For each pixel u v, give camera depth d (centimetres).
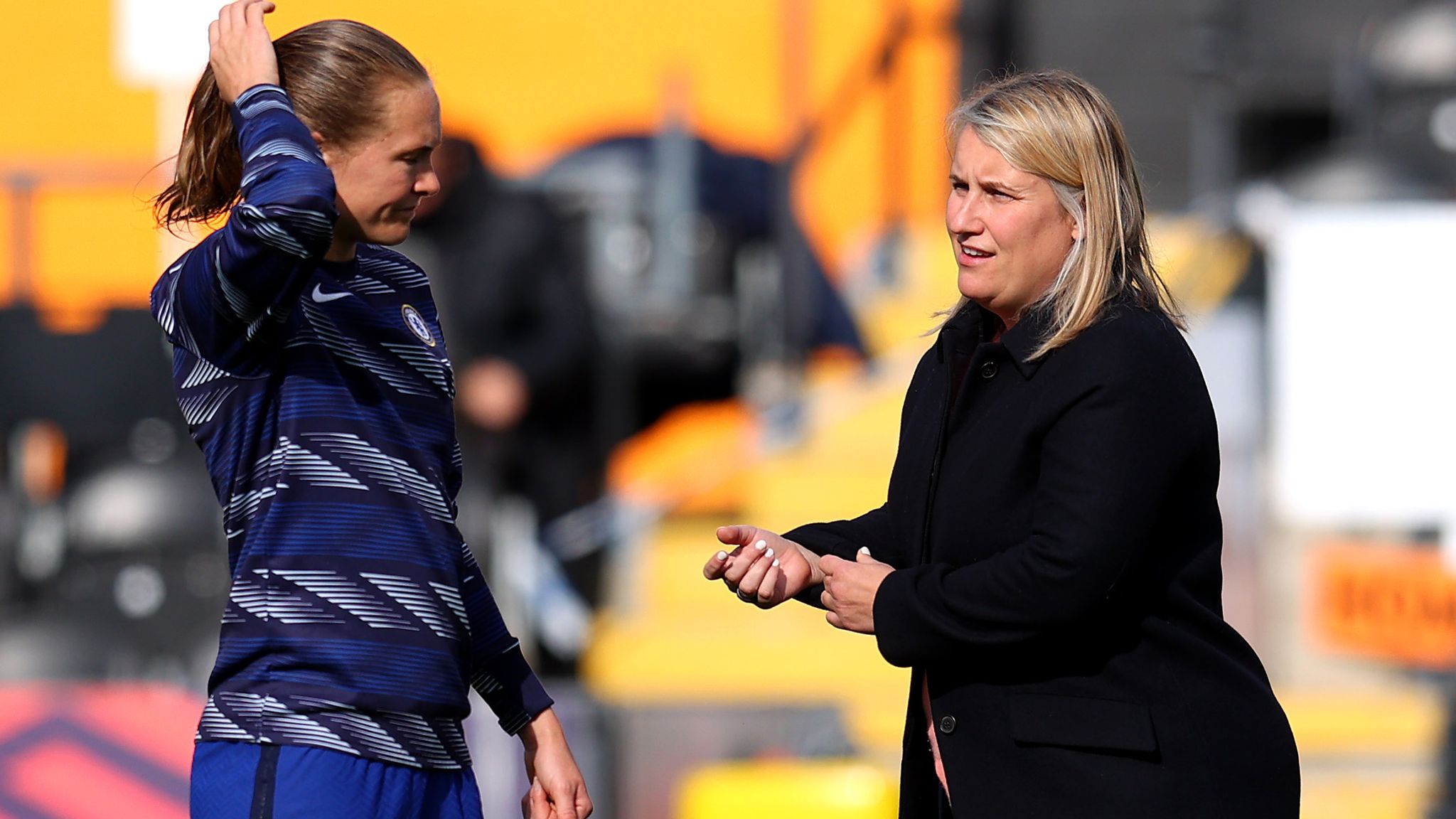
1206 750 872
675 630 2395
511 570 2416
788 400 2731
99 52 3278
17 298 2856
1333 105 3166
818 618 2456
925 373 969
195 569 2344
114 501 2338
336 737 830
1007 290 895
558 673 2373
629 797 1891
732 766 1816
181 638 2309
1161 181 3291
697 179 2833
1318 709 2128
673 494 2617
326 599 838
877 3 3209
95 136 3284
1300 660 2312
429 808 862
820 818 1678
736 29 3250
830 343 2875
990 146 888
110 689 2045
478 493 2342
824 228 3206
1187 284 2472
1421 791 2070
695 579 2491
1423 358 2258
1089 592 845
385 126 848
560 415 2519
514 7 3250
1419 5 2838
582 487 2548
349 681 835
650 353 2728
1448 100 2719
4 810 1847
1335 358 2269
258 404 842
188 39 2336
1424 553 2261
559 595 2431
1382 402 2264
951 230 908
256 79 833
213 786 835
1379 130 2784
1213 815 866
